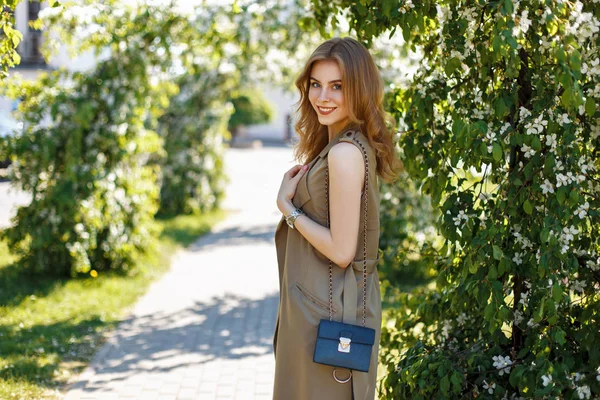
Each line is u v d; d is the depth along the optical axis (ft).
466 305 9.23
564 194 7.80
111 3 20.70
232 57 34.37
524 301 8.65
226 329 19.76
